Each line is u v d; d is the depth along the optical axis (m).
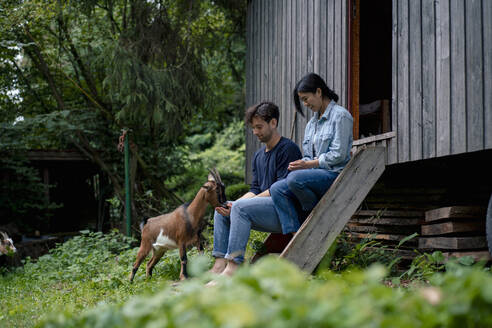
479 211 5.20
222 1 12.96
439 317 1.41
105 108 13.81
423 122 5.17
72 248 8.70
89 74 13.73
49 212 14.00
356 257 5.02
